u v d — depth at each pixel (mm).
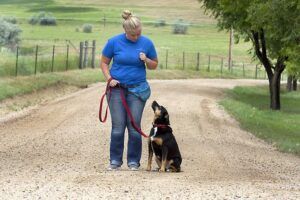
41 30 117625
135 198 9180
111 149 12602
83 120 21938
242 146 18906
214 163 14625
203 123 23922
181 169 13008
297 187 11219
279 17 23812
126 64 12398
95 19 147625
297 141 21422
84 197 9195
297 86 64500
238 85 53250
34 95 29203
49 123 21000
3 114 23188
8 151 14844
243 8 35031
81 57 45844
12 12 167250
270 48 36656
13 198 9094
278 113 33812
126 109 12453
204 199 9258
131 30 12273
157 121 12281
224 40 121812
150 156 12414
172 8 184875
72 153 14930
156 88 39781
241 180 11766
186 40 117062
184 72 61875
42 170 12141
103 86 37469
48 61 39812
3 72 31734
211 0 40250
